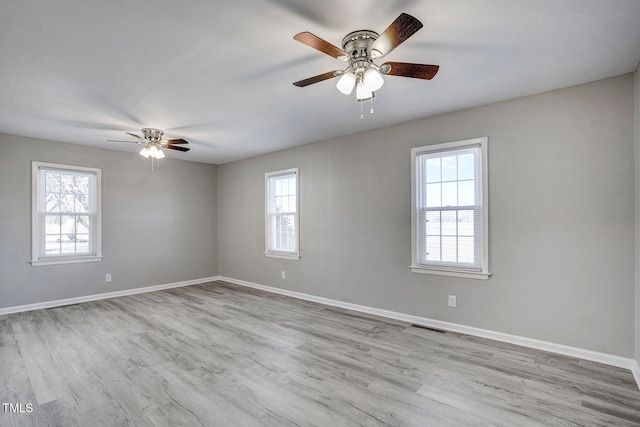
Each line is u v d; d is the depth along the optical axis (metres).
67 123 3.88
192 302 4.89
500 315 3.27
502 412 2.10
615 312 2.72
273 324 3.84
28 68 2.50
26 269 4.48
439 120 3.65
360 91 2.09
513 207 3.18
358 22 1.97
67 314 4.27
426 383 2.46
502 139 3.25
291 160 5.28
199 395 2.31
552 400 2.22
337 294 4.64
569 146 2.91
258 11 1.85
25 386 2.43
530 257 3.10
